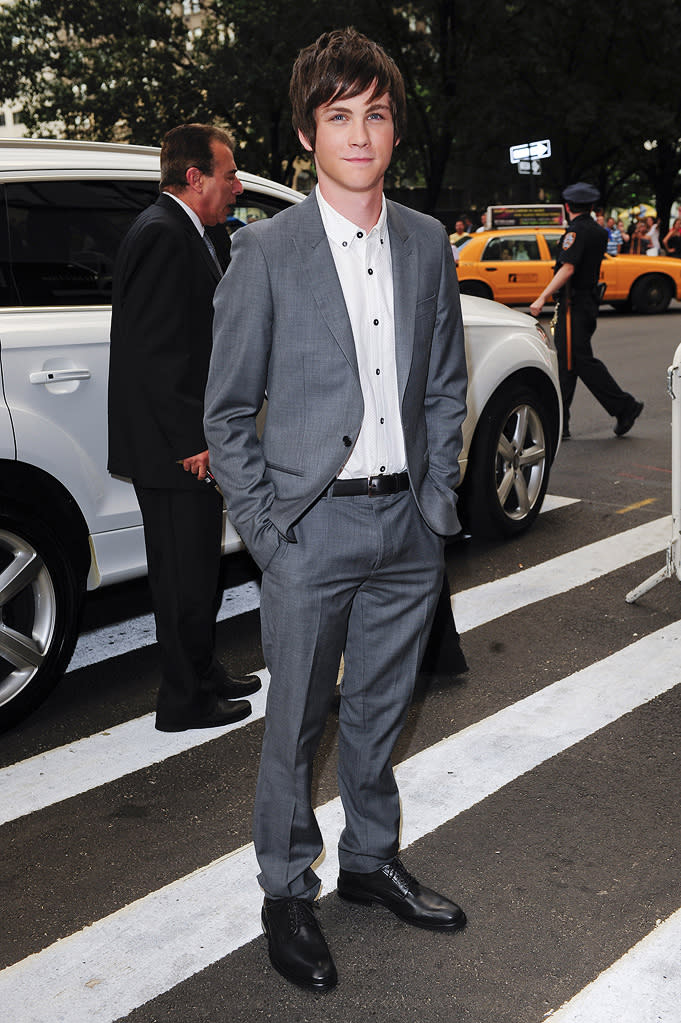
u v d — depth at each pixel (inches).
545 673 162.4
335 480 90.0
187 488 134.0
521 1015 92.6
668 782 130.5
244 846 120.4
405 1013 93.6
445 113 1154.7
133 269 127.8
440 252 93.7
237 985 97.8
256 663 170.4
